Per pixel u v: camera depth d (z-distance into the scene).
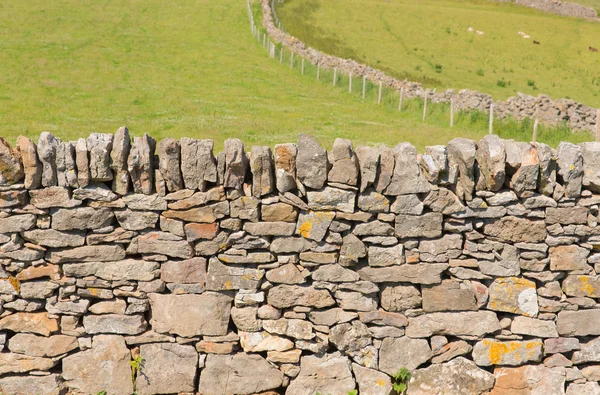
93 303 6.61
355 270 6.64
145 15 47.78
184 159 6.27
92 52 33.91
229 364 6.72
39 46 34.00
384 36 48.03
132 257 6.58
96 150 6.15
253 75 30.27
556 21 57.41
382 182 6.40
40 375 6.64
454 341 6.80
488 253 6.63
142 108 20.48
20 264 6.38
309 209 6.44
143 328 6.65
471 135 17.08
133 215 6.39
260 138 15.11
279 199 6.43
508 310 6.72
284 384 6.80
